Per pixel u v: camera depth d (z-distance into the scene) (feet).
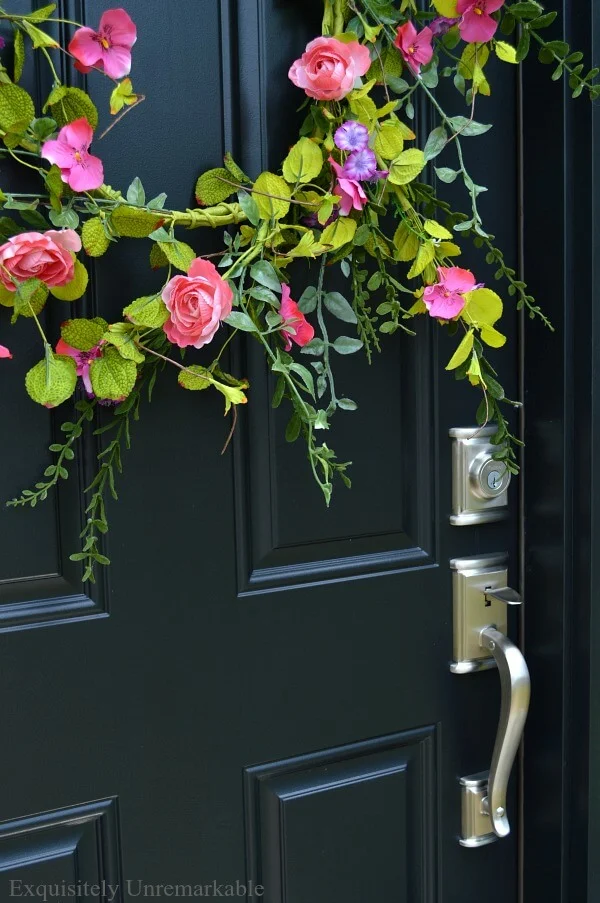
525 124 3.16
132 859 2.79
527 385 3.29
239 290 2.41
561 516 3.20
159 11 2.58
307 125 2.66
